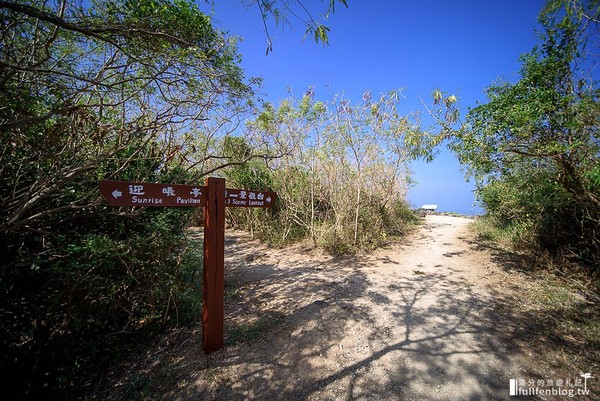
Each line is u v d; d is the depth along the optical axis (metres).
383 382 2.20
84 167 2.04
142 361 2.53
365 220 6.94
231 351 2.61
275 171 7.05
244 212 8.09
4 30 1.85
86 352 2.51
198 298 3.24
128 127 2.63
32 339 2.36
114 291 2.64
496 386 2.15
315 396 2.07
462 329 2.96
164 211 3.24
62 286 2.42
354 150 6.26
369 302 3.62
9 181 2.29
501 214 7.38
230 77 2.68
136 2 2.09
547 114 3.85
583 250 4.58
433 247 6.63
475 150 4.74
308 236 6.89
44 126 2.08
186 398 2.09
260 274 4.82
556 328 2.96
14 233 2.19
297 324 3.08
